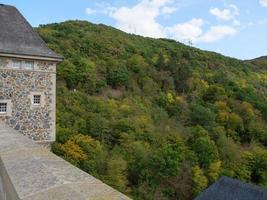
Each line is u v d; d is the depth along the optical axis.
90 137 32.06
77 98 44.03
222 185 29.17
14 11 19.62
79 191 2.26
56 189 2.38
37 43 18.47
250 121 55.66
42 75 18.08
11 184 2.89
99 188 2.32
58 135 28.81
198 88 65.69
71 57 55.22
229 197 27.91
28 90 17.61
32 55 17.38
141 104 51.72
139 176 32.44
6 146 4.54
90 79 51.81
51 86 18.44
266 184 40.81
